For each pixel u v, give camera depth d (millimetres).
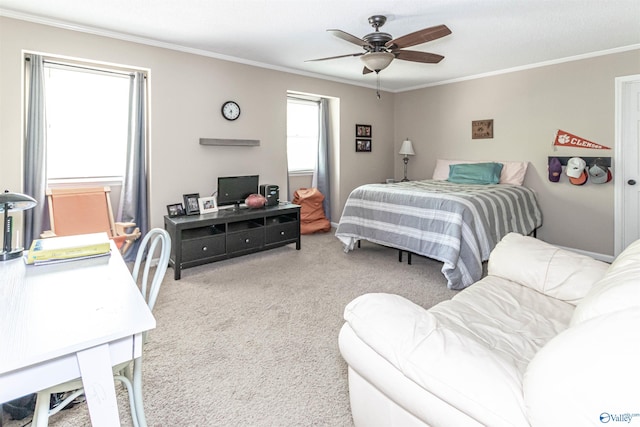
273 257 4098
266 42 3596
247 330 2400
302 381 1859
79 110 3580
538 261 1841
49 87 3379
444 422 926
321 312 2676
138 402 1271
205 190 4090
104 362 927
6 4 2746
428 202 3389
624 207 3895
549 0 2637
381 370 1086
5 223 1591
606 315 793
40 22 3008
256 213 3941
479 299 1688
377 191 3918
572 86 4109
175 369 1953
